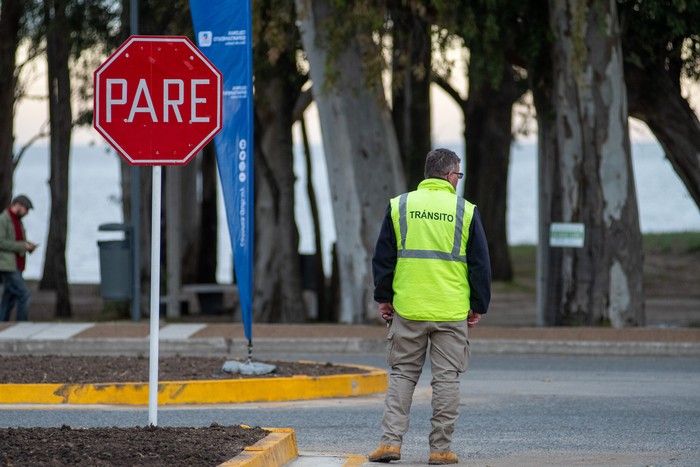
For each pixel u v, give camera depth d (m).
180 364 32.88
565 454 21.89
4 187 78.00
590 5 48.94
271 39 48.69
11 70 71.69
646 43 51.59
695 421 26.56
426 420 27.14
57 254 64.50
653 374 36.88
